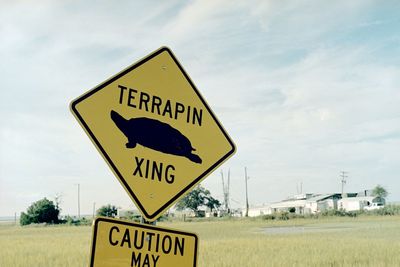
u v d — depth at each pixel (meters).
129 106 3.56
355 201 97.50
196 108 3.88
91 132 3.37
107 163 3.38
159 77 3.76
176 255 3.52
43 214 96.88
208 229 51.50
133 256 3.35
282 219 86.00
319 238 30.16
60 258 19.55
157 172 3.56
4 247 27.17
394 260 16.80
